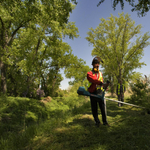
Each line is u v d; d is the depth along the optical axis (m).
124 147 2.03
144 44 8.08
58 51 17.41
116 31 8.92
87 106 7.04
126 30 8.55
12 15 12.38
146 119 3.40
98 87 3.09
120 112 4.93
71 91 21.52
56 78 19.67
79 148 2.23
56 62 18.62
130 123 3.23
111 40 8.80
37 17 9.84
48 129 3.35
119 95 7.72
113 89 17.48
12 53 12.00
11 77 14.14
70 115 5.07
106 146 2.16
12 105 8.98
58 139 2.68
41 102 11.59
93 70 3.18
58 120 4.15
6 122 6.61
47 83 19.02
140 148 1.96
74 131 3.05
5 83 12.85
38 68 13.24
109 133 2.73
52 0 7.10
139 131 2.61
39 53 17.69
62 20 7.82
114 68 9.16
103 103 3.28
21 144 2.66
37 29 13.48
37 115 8.60
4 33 13.41
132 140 2.25
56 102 13.26
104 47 9.04
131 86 7.24
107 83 3.14
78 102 13.88
